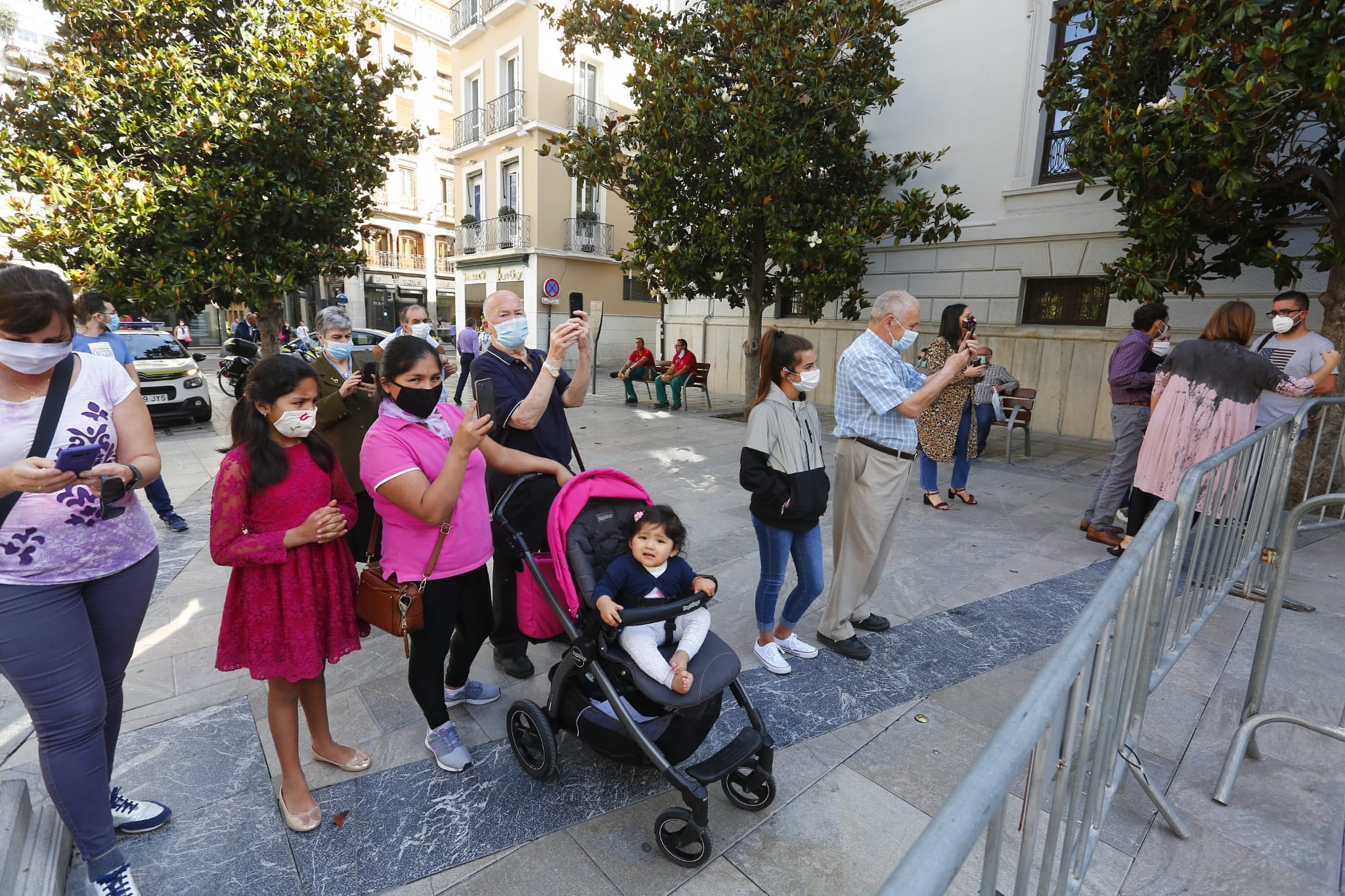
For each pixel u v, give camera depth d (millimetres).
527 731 2592
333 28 8891
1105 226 8977
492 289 22438
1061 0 9188
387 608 2332
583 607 2471
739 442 9297
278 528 2129
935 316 10992
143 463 1941
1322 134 6805
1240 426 3938
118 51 7973
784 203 9688
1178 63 6035
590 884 2072
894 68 9977
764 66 8938
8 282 1631
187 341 19891
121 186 7453
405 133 10133
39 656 1780
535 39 19250
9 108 7715
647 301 23438
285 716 2246
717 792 2510
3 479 1597
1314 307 7547
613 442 9148
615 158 11062
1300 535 5180
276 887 2059
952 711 2998
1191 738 2732
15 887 1787
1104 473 5156
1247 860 2119
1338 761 2604
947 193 9445
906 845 2244
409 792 2480
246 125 7840
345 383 3539
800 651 3457
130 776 2555
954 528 5559
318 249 8984
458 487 2201
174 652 3518
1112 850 2174
